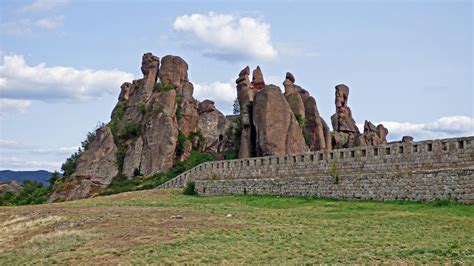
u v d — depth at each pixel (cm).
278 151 10925
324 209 5569
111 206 7012
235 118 13300
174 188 9525
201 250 3784
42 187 14162
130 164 12406
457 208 5003
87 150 12912
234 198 7275
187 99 13238
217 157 12412
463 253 3331
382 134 13612
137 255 3775
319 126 12350
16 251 4400
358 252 3528
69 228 5159
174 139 12244
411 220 4566
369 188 6041
